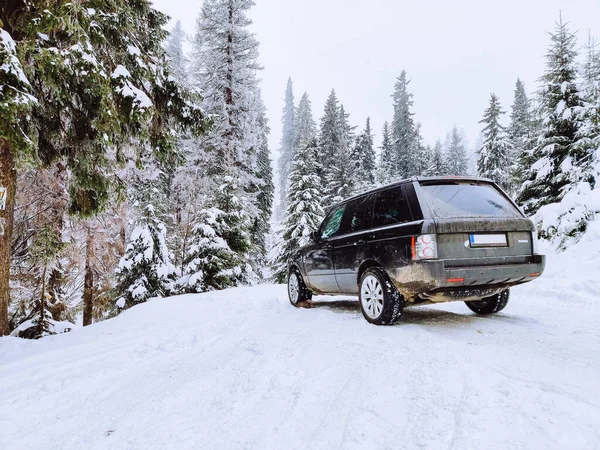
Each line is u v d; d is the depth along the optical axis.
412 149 42.66
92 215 8.09
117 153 7.99
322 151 35.62
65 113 7.02
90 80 5.92
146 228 13.02
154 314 6.50
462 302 5.64
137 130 7.77
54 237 9.16
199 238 12.70
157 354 4.05
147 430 2.16
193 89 9.07
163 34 9.83
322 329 4.09
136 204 15.17
